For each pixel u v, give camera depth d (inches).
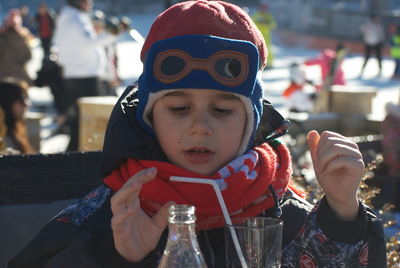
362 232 84.2
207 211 88.0
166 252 72.4
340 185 83.0
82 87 425.4
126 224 80.2
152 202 88.4
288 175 95.9
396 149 258.4
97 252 84.4
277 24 1354.6
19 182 127.3
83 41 416.8
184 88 85.1
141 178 76.5
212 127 87.0
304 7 1295.5
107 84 452.4
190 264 71.7
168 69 85.6
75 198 130.6
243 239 76.5
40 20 791.7
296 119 397.7
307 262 85.4
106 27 420.5
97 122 280.4
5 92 267.4
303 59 1057.5
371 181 253.8
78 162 131.0
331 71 479.8
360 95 448.5
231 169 88.4
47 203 128.6
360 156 82.4
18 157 127.6
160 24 90.3
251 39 89.6
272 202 93.0
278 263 78.0
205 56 84.8
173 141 87.9
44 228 93.7
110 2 1653.5
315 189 140.9
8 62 482.0
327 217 84.5
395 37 844.6
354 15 1234.0
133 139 89.9
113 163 91.7
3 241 119.6
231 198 88.4
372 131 439.5
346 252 84.0
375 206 244.8
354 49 1205.7
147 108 88.8
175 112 87.7
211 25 87.7
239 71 85.5
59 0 1622.8
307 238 85.4
